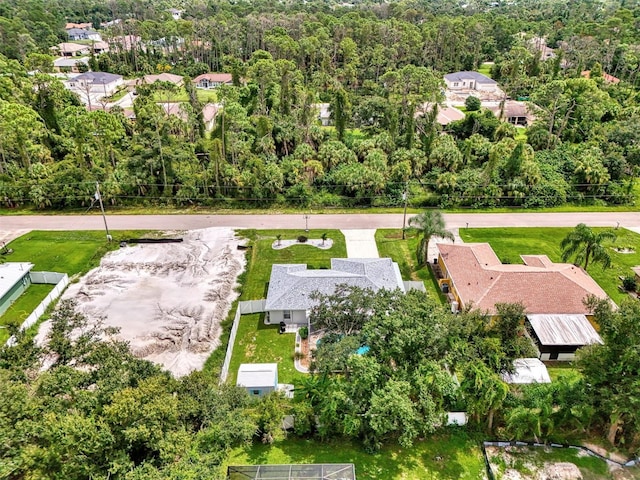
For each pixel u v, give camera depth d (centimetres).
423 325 3019
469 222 6431
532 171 6850
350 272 4747
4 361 2923
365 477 2977
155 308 4528
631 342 2891
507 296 4347
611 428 3173
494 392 3002
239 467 2903
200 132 8538
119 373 2797
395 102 9125
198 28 15950
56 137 7894
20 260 5394
